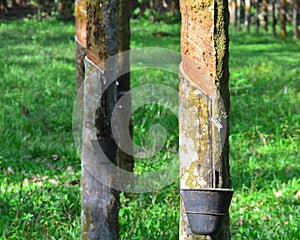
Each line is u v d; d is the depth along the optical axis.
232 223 7.71
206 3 4.82
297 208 8.29
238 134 12.08
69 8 39.38
